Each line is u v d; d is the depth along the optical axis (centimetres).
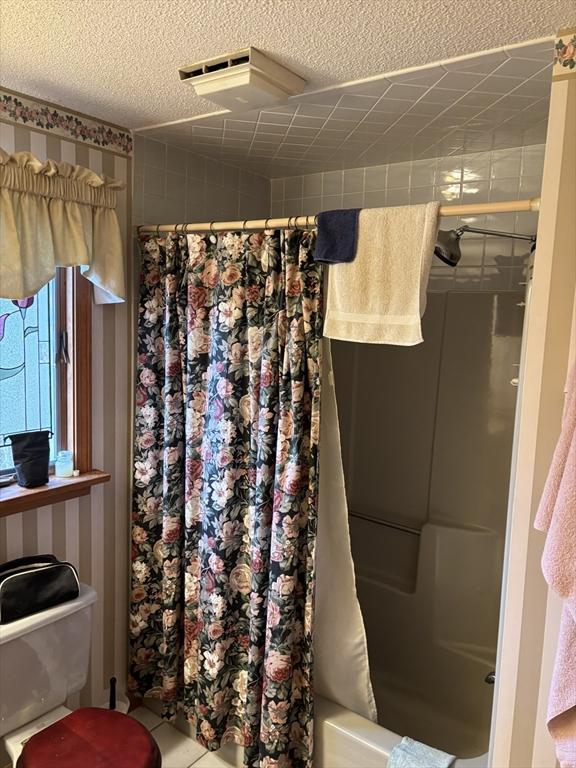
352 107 179
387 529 248
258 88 152
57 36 137
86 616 188
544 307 134
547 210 131
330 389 178
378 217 150
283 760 183
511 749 147
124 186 202
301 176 275
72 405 206
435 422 236
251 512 186
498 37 131
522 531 141
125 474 227
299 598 182
